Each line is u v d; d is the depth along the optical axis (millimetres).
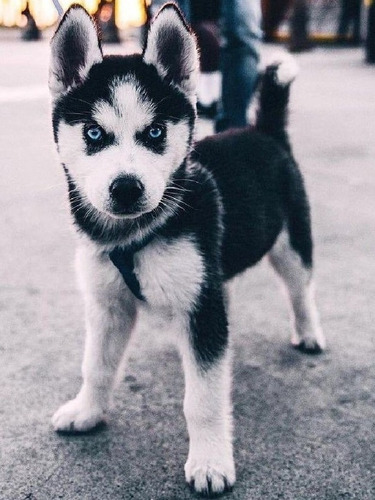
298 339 891
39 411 758
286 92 911
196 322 681
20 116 2375
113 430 732
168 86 703
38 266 1144
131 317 749
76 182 696
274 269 909
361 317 963
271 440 708
